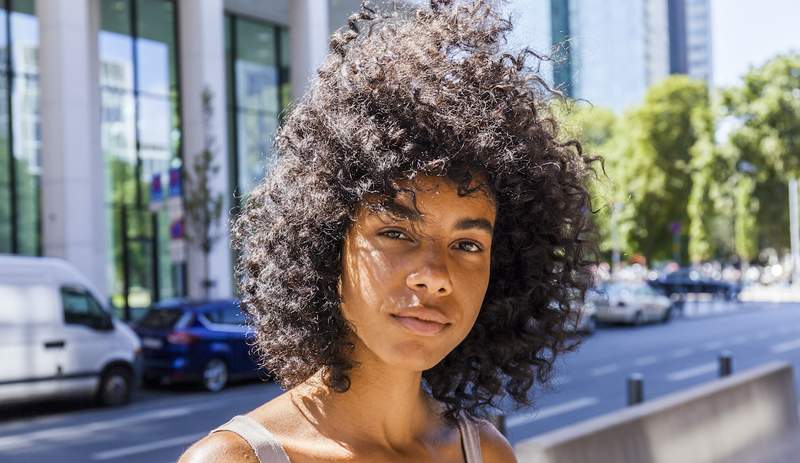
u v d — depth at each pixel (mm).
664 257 46000
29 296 9977
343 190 1035
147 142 20297
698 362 14594
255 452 957
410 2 1220
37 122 18094
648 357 15656
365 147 1011
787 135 39438
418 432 1209
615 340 19703
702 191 41250
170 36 20859
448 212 1026
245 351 12586
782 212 39688
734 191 40375
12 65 17766
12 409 10602
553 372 1633
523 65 1219
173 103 20891
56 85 16594
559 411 9461
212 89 19562
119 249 19703
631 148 45094
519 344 1346
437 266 1008
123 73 19938
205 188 16438
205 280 16375
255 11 22562
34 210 18016
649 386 11648
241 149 22641
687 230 43812
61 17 16547
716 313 30250
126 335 11023
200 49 19469
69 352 10273
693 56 135875
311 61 21328
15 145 17750
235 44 22703
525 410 1923
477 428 1332
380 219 1018
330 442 1040
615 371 13414
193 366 12000
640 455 4168
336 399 1081
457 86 1076
